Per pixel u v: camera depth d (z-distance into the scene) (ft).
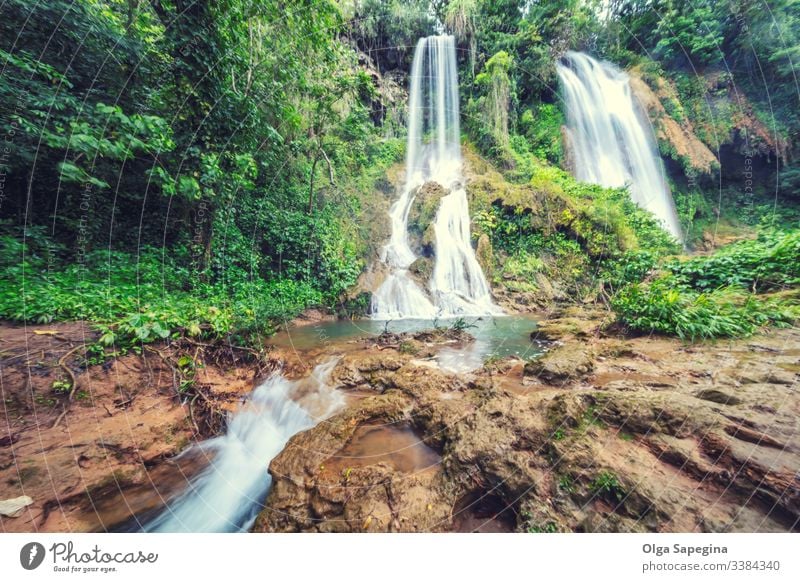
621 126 41.50
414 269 31.35
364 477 7.29
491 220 33.17
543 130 40.88
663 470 6.05
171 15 15.34
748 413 7.02
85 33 15.20
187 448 9.68
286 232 26.76
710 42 37.76
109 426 9.11
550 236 31.89
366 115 30.60
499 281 30.83
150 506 7.75
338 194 32.89
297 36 21.21
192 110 17.31
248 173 20.25
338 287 27.50
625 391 9.10
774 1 35.32
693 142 41.45
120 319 11.75
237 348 14.37
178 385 11.14
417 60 40.65
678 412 7.08
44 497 7.03
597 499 5.88
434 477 7.30
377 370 13.60
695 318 13.75
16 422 8.23
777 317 13.30
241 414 11.19
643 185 41.32
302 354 16.01
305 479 7.52
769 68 40.22
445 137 42.60
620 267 26.76
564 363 11.59
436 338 18.54
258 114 19.19
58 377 9.29
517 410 8.29
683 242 36.70
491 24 38.83
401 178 41.42
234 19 16.67
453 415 9.17
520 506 6.18
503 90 38.73
